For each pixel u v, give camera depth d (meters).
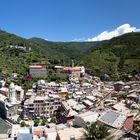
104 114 121.19
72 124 136.50
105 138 80.56
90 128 83.31
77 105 196.88
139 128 112.00
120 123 112.25
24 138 97.25
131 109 158.75
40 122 194.62
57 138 98.19
